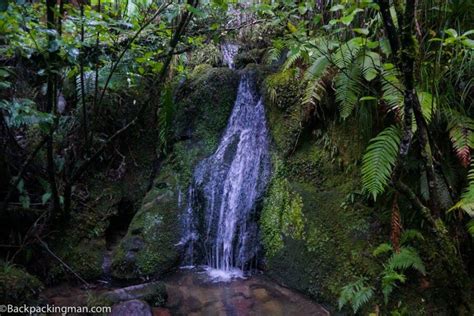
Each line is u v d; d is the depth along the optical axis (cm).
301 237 321
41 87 349
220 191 382
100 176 398
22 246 326
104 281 338
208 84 421
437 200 241
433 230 242
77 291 320
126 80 373
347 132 321
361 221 296
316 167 338
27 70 338
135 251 350
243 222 364
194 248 374
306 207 326
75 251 346
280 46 297
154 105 428
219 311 286
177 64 426
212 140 412
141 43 325
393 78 255
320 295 292
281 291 314
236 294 312
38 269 331
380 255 275
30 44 262
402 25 206
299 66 369
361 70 277
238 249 361
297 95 360
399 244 264
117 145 414
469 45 220
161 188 396
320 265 301
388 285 255
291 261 321
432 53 254
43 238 342
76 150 370
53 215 340
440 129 266
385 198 289
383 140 259
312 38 310
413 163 265
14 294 267
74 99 393
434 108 255
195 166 400
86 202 378
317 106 338
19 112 255
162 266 348
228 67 448
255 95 403
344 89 282
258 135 389
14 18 236
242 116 409
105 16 268
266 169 371
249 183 373
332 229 306
